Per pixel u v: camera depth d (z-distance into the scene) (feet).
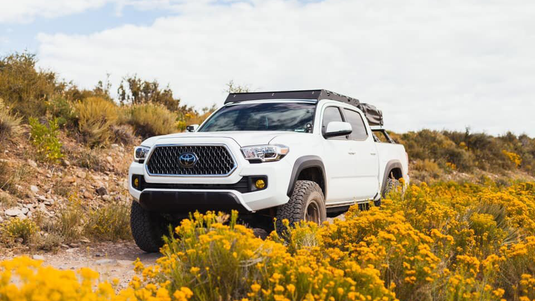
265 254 10.35
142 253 19.93
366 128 25.40
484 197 22.33
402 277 11.52
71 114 36.73
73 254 19.20
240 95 23.70
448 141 84.64
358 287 9.94
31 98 37.09
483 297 11.03
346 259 11.80
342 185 21.29
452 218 17.39
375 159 24.73
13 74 39.34
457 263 13.99
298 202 17.38
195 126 21.97
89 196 28.04
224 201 16.47
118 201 28.27
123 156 35.96
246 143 17.13
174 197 16.96
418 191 19.19
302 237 14.10
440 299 11.38
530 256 13.73
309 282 9.64
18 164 28.73
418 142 79.92
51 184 28.02
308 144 18.89
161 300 7.81
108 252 19.92
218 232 10.66
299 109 21.26
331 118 21.93
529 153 95.04
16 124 32.01
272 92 23.09
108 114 38.47
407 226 13.28
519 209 21.16
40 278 6.39
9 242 19.61
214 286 10.21
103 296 7.53
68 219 22.16
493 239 17.30
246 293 10.03
